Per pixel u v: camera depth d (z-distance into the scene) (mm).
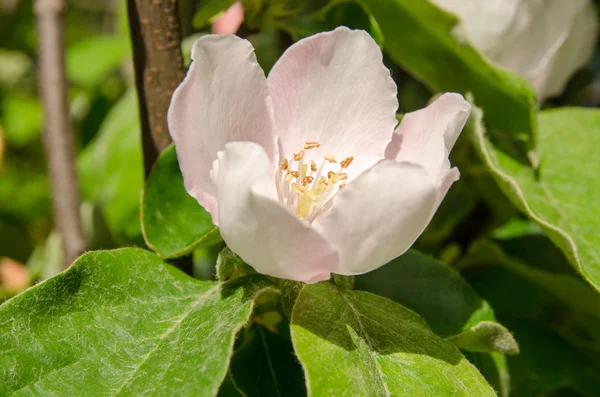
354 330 259
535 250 336
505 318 336
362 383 250
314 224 249
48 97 351
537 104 333
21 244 563
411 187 246
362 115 275
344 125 275
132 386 253
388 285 286
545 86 339
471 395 256
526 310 339
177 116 253
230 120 264
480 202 346
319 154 276
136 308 267
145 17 285
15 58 685
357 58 271
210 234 270
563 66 337
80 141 461
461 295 286
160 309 268
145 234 279
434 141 261
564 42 333
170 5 286
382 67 272
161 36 286
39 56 354
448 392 256
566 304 340
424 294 286
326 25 308
